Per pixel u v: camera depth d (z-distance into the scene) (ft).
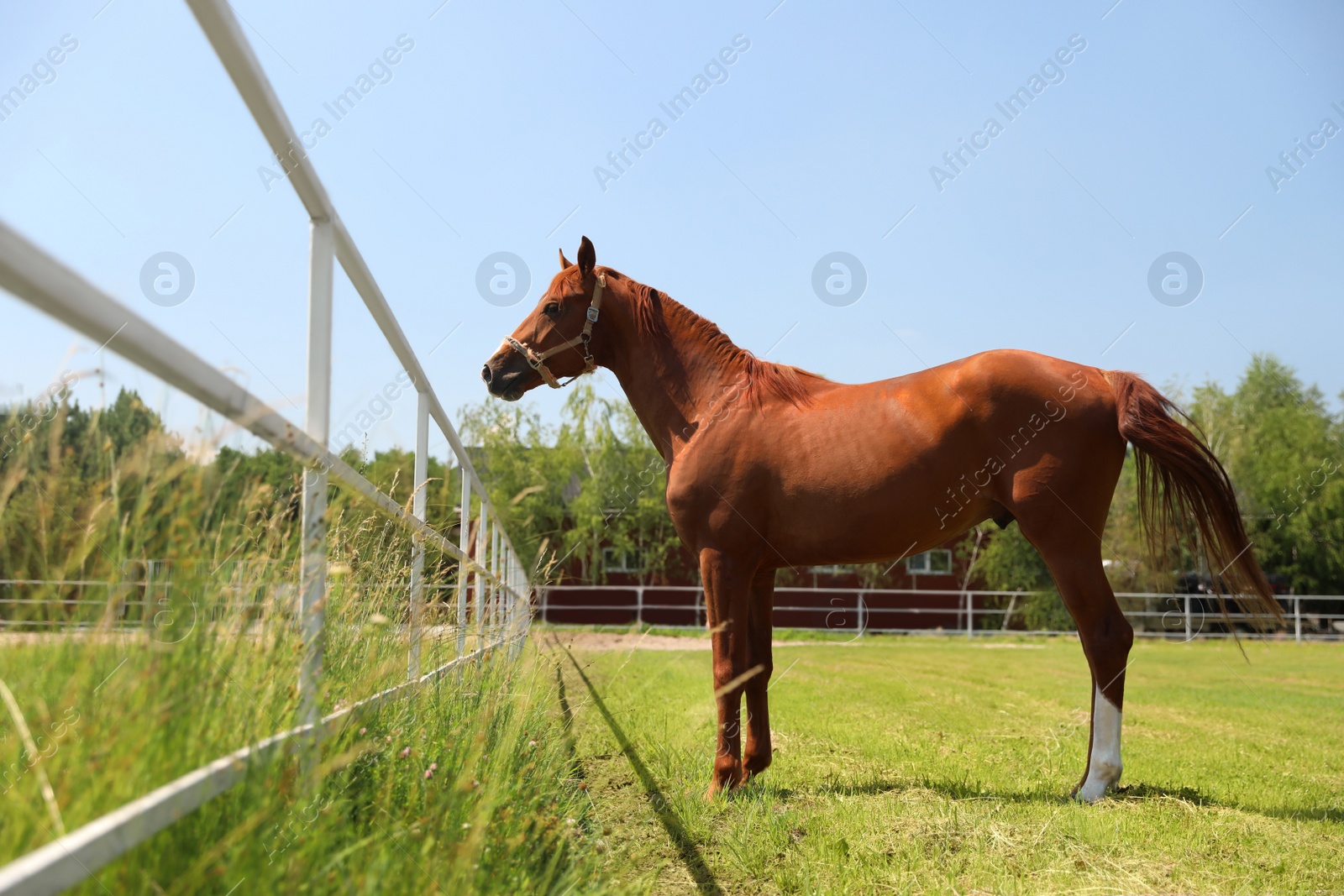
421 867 5.19
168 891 3.69
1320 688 31.19
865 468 12.14
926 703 23.04
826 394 13.03
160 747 3.92
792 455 12.48
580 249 14.20
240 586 5.20
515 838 6.58
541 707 11.77
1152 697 26.68
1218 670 39.47
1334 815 10.90
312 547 5.95
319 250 6.50
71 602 4.02
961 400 12.08
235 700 4.88
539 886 6.41
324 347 6.43
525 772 8.78
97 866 3.04
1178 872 8.46
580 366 14.57
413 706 8.25
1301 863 8.77
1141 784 12.25
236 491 5.22
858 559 12.76
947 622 82.43
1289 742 17.44
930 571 83.51
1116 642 11.63
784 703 22.47
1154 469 12.34
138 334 3.28
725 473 12.71
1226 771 13.94
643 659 31.86
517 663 14.25
